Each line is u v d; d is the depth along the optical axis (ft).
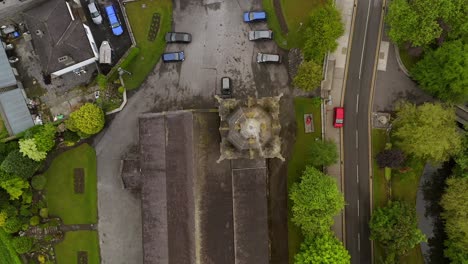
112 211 296.71
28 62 294.87
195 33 297.12
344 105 299.17
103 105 292.81
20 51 294.87
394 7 270.26
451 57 262.67
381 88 299.38
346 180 298.76
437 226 304.09
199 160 248.32
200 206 248.32
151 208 265.54
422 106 268.62
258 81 295.89
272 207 292.81
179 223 254.27
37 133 279.90
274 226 292.81
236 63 296.30
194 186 246.47
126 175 281.13
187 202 250.16
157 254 263.29
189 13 297.33
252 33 291.99
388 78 299.38
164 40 295.89
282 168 293.84
